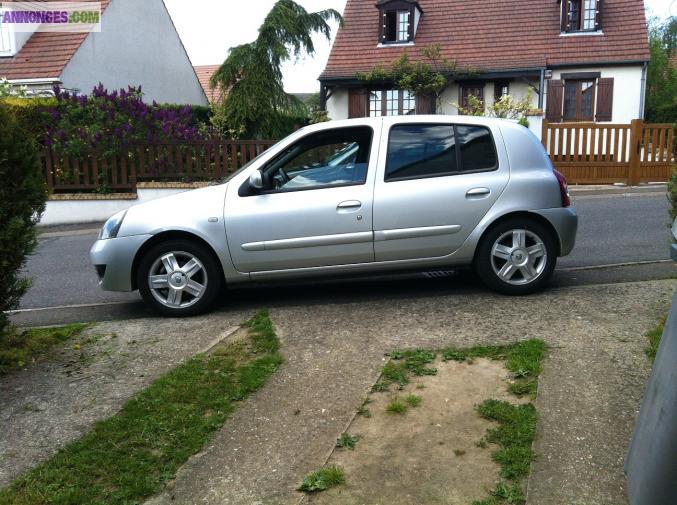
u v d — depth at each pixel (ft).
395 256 17.97
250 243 17.67
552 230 18.21
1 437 11.28
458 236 17.93
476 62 74.08
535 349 13.64
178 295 17.97
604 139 47.42
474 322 15.84
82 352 15.30
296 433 10.95
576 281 19.84
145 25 73.77
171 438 10.91
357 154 18.15
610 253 23.93
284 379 13.05
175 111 46.44
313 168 18.13
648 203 36.40
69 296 22.12
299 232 17.67
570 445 10.10
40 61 59.88
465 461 9.86
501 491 9.02
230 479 9.76
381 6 78.18
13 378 13.83
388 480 9.50
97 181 42.55
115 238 17.88
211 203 17.84
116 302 20.84
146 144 42.24
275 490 9.45
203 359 14.29
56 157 42.47
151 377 13.58
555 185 18.19
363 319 16.58
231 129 54.54
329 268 18.01
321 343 14.93
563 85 72.33
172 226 17.61
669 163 45.50
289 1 54.24
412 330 15.48
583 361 13.09
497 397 11.78
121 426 11.37
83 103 44.14
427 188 17.78
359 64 77.82
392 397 12.01
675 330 8.24
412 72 71.46
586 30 73.61
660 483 7.87
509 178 18.02
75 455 10.50
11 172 14.05
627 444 10.07
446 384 12.41
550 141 47.11
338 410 11.66
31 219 14.76
